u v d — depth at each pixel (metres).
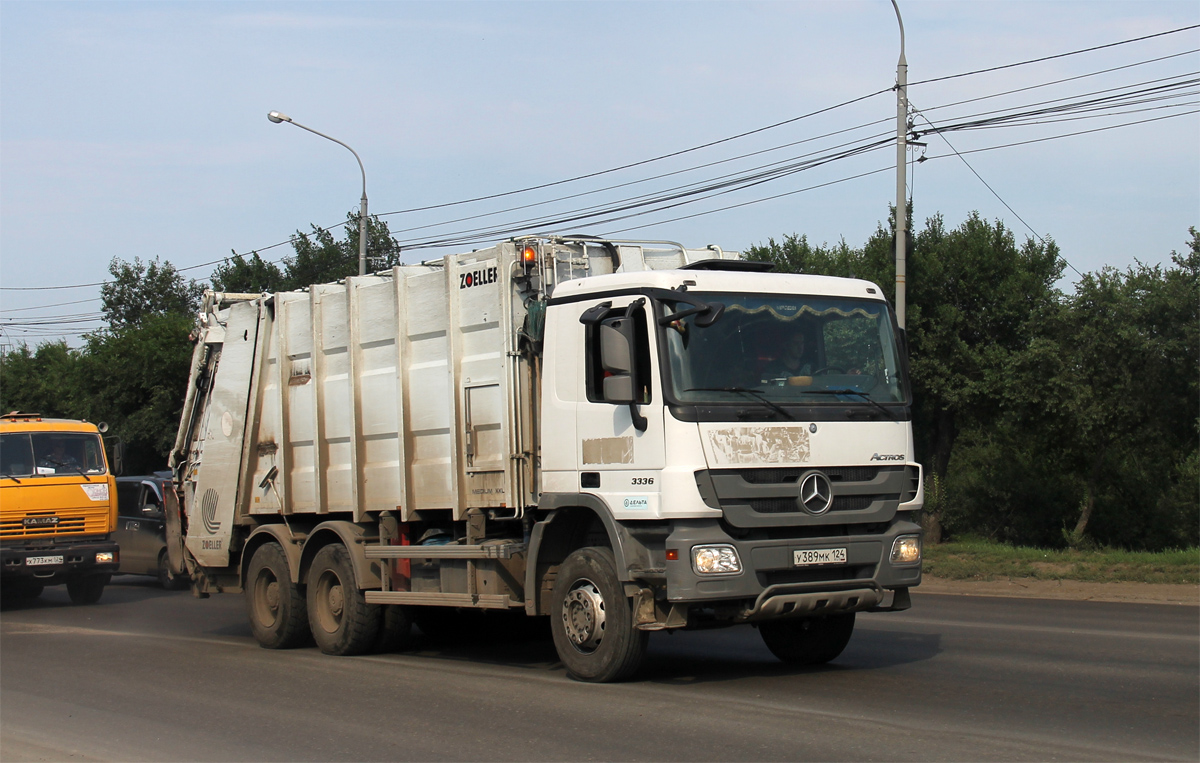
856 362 8.78
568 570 8.86
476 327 9.80
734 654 10.37
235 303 12.96
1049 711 7.41
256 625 12.16
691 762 6.25
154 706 8.73
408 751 6.81
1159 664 9.29
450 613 12.38
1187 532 27.53
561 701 8.06
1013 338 25.47
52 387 46.00
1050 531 29.05
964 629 11.78
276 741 7.27
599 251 9.95
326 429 11.39
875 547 8.44
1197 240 23.47
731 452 8.01
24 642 13.20
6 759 7.17
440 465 10.10
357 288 11.04
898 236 19.91
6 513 17.88
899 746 6.47
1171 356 22.83
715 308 8.03
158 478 21.52
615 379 8.25
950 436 26.31
